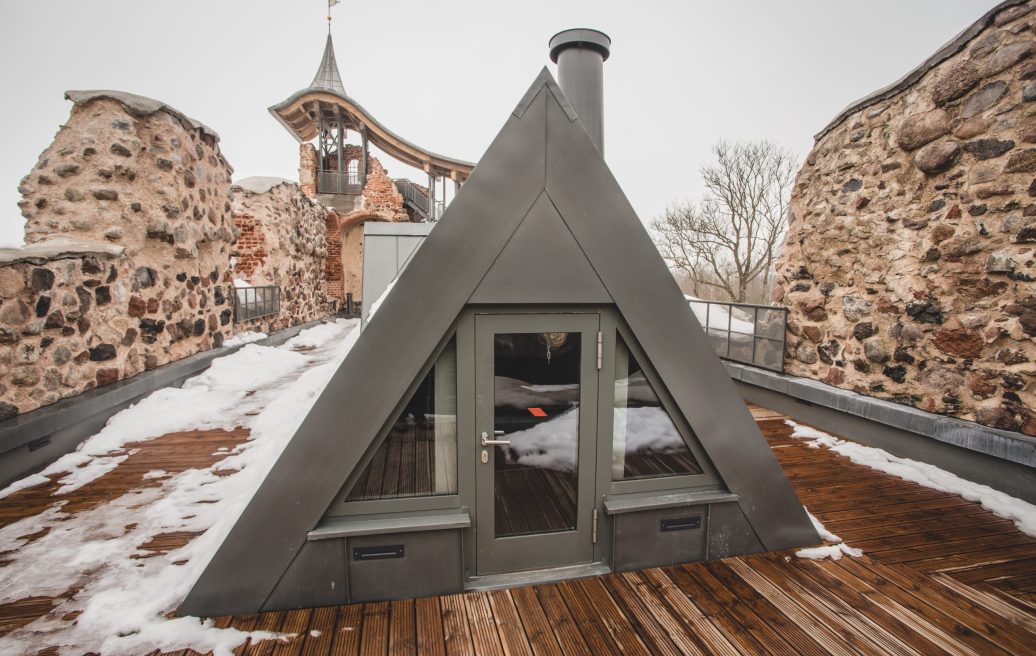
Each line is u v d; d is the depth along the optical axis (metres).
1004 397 3.47
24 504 3.08
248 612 2.13
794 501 2.74
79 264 4.17
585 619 2.15
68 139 4.85
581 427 2.44
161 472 3.58
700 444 2.61
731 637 2.05
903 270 4.25
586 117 3.85
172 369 5.44
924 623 2.15
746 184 15.92
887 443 4.32
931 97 3.97
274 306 9.30
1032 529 2.95
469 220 2.23
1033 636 2.08
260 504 2.11
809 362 5.40
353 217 15.91
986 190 3.56
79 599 2.20
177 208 5.62
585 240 2.35
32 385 3.64
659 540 2.55
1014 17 3.37
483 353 2.31
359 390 2.17
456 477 2.33
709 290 17.16
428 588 2.27
